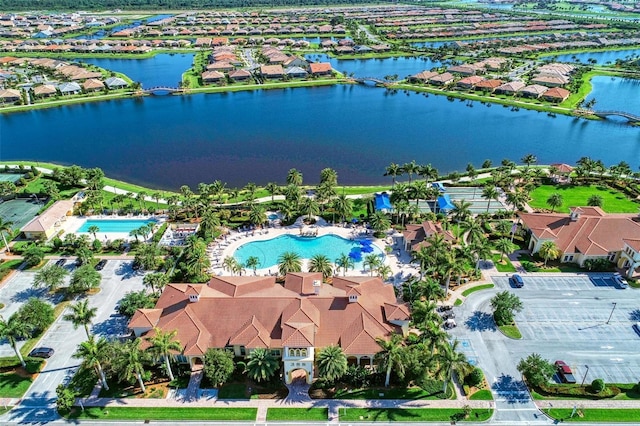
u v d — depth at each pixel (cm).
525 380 8012
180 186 16125
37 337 9000
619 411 7438
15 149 19300
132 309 9206
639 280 10631
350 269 10962
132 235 11931
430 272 10694
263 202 14475
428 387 7906
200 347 8125
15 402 7650
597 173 16475
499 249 11069
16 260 11506
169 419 7356
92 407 7556
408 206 12556
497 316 9350
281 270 10312
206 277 10525
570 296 10125
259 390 7856
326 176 13988
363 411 7488
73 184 15650
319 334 8431
